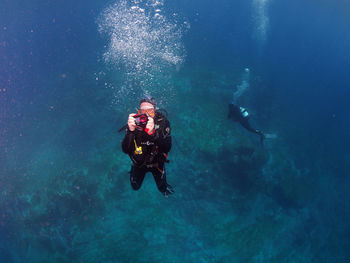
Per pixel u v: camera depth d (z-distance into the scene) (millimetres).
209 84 12438
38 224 7398
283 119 12250
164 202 7992
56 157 8836
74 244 7039
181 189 8344
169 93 11133
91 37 16438
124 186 8172
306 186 9477
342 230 8492
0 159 8766
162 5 20438
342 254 7734
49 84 12359
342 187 9828
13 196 7898
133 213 7668
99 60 13648
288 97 14016
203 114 10445
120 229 7324
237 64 15570
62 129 9938
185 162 8969
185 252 7051
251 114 11742
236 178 8938
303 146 11086
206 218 7832
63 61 14125
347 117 13625
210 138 9672
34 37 16797
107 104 10773
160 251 6984
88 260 6730
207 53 15859
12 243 7109
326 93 15617
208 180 8672
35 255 6934
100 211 7645
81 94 11523
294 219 8430
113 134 9516
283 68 17188
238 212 8133
